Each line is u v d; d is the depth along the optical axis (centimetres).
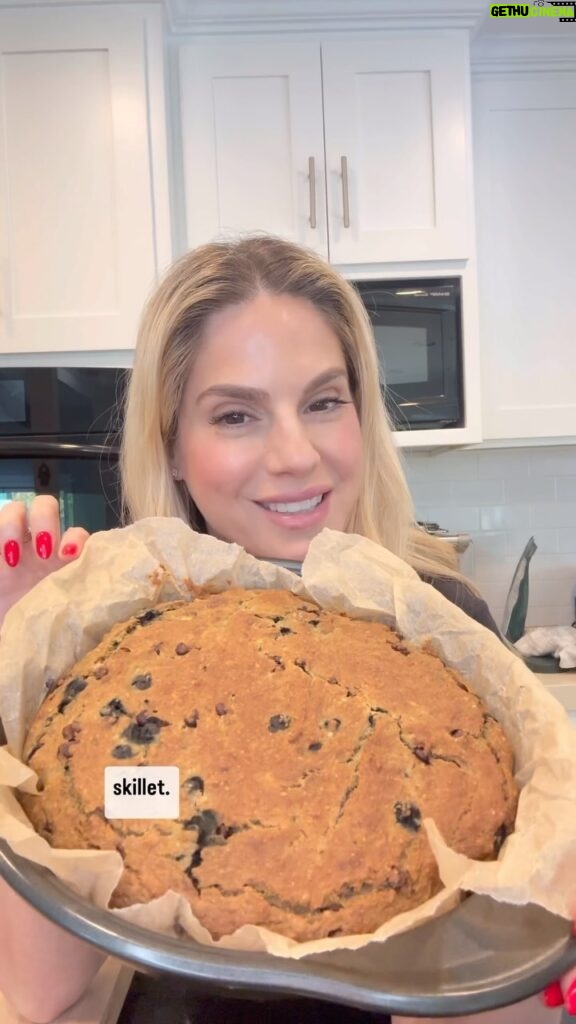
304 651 41
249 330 65
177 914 30
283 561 51
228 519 68
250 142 152
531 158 168
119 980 43
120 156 142
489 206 168
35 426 129
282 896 32
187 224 152
